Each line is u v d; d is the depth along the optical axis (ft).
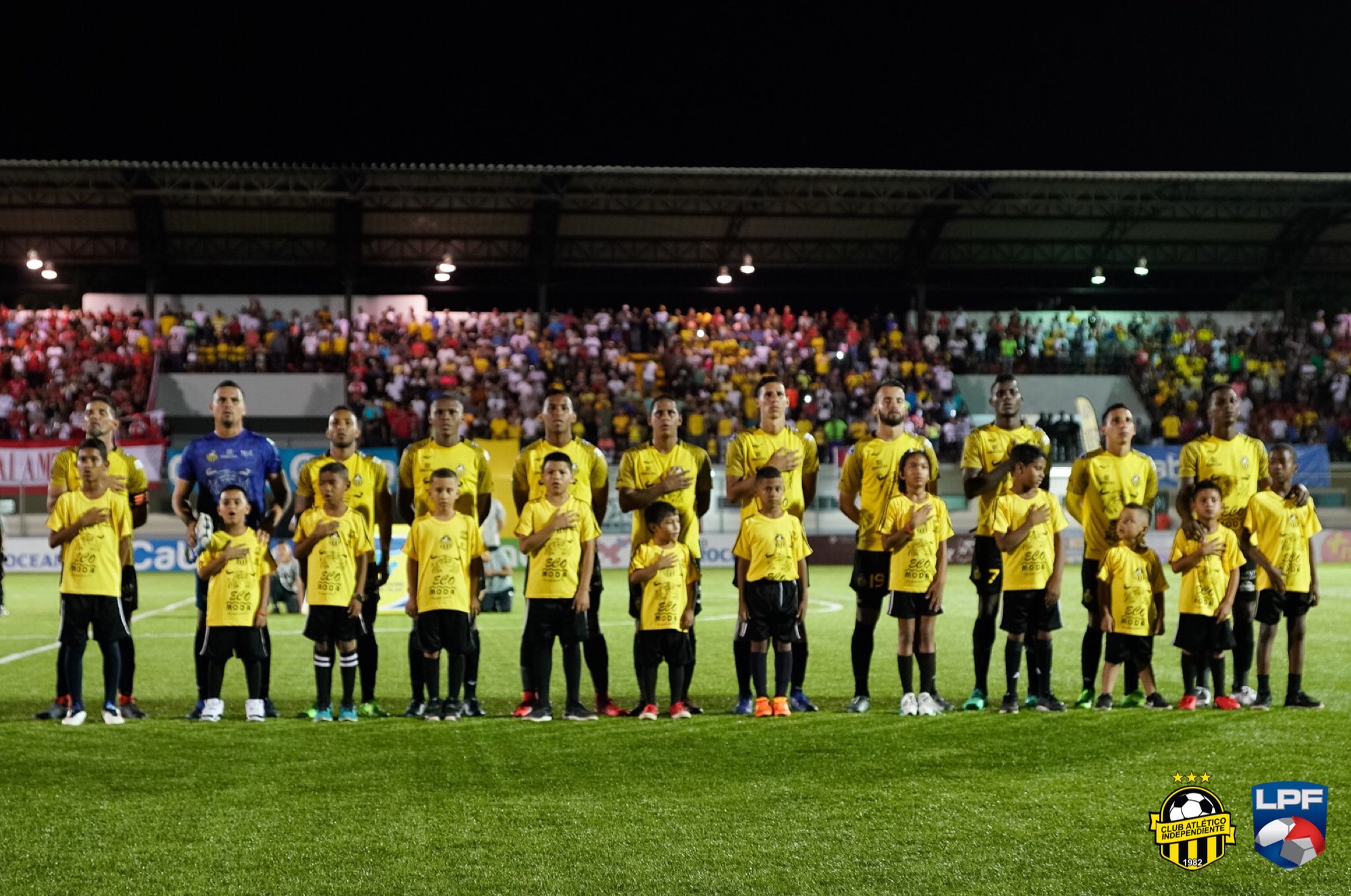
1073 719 24.48
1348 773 19.40
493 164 87.76
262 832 16.29
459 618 25.16
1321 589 59.31
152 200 89.86
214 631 25.07
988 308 112.47
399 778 19.42
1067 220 98.68
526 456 26.48
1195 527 25.93
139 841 15.93
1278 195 95.04
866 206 95.86
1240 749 21.33
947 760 20.61
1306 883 14.19
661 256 100.12
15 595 60.03
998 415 27.12
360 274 98.32
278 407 90.38
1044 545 25.85
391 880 14.30
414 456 26.55
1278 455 25.77
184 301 95.81
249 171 85.46
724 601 56.03
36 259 90.02
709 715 25.46
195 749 21.76
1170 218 98.27
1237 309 110.93
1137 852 15.31
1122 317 103.96
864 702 25.93
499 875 14.47
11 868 14.83
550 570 25.08
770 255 101.35
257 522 26.21
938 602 25.71
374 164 85.92
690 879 14.32
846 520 86.12
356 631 25.27
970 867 14.73
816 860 14.98
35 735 23.15
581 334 98.99
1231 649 25.86
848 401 94.07
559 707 27.12
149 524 80.02
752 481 26.45
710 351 97.86
